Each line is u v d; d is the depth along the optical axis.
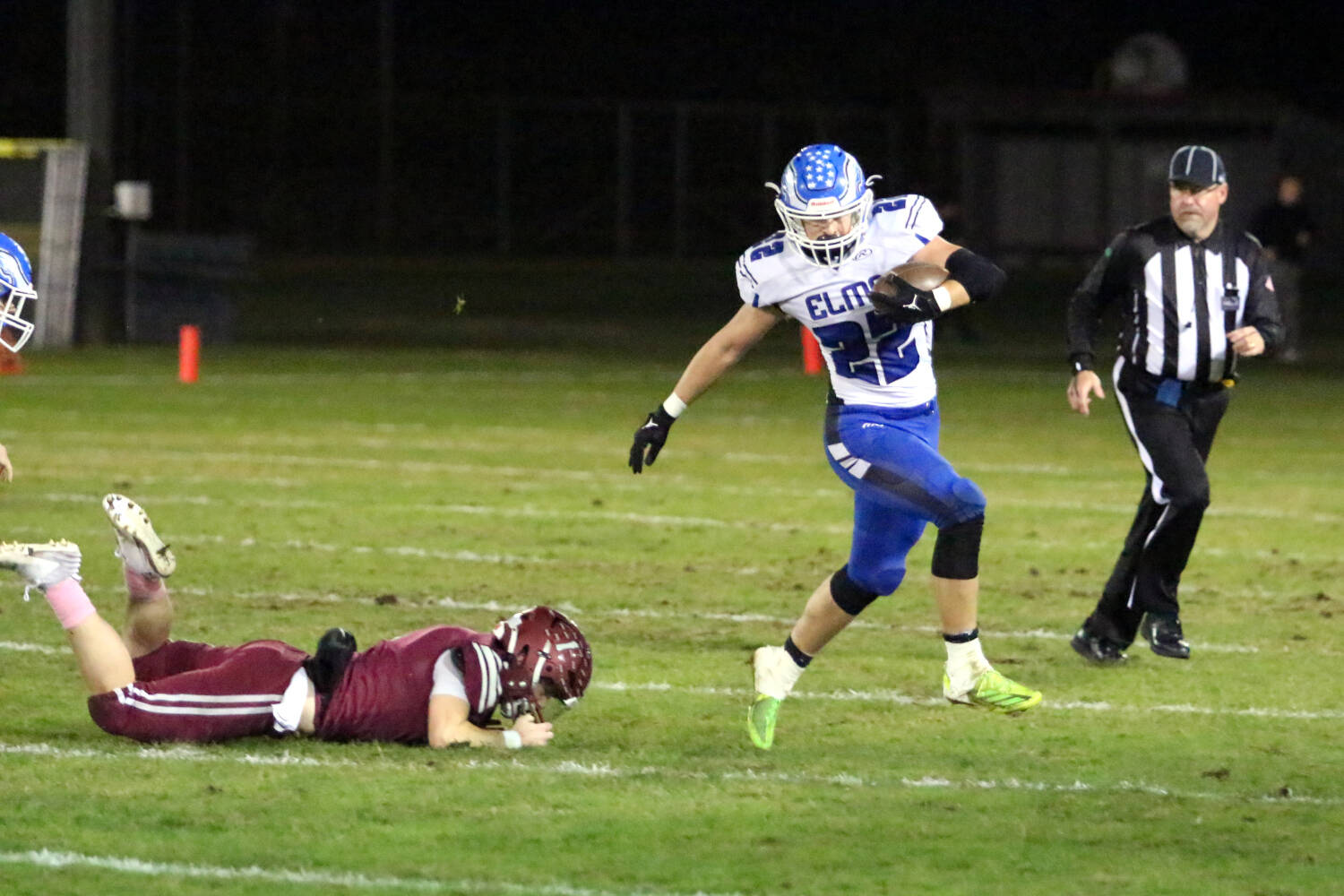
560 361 75.81
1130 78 126.81
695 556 33.66
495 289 115.25
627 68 150.88
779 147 136.50
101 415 53.50
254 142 133.50
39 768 19.09
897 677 24.52
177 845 16.73
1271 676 24.94
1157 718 22.41
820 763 20.03
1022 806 18.44
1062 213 126.00
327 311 101.00
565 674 20.02
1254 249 25.70
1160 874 16.34
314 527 35.72
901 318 19.22
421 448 47.97
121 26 122.81
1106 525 37.69
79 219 76.56
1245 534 36.84
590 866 16.33
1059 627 28.16
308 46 143.00
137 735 19.77
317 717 19.92
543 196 138.38
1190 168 25.28
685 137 135.00
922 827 17.64
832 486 42.78
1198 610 29.52
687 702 22.92
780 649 20.84
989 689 20.58
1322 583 31.77
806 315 20.20
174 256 79.69
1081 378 26.30
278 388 62.19
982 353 84.25
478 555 33.19
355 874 16.02
